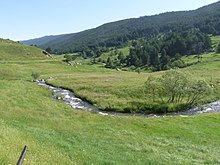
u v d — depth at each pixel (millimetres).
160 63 199000
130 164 22812
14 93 54938
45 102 50031
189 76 63062
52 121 36000
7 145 17391
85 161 20500
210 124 43219
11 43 183500
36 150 18594
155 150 28297
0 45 169375
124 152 26281
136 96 66875
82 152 22703
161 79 63438
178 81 61656
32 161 15719
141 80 86750
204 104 64250
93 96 65125
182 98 64500
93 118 42000
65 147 23016
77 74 110750
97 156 22719
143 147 28969
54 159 18078
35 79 92500
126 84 77625
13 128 24141
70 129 33281
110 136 32250
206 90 62281
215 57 193500
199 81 62719
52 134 27297
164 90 68812
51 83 83312
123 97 66250
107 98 63688
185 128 40188
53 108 46281
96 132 33719
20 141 19578
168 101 62844
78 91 71688
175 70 63188
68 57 153625
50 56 183125
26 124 31938
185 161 25875
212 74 104562
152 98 65562
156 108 56812
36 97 54594
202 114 52812
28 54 168500
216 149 31328
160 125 41094
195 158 27500
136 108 56594
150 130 38250
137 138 32812
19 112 37875
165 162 24938
